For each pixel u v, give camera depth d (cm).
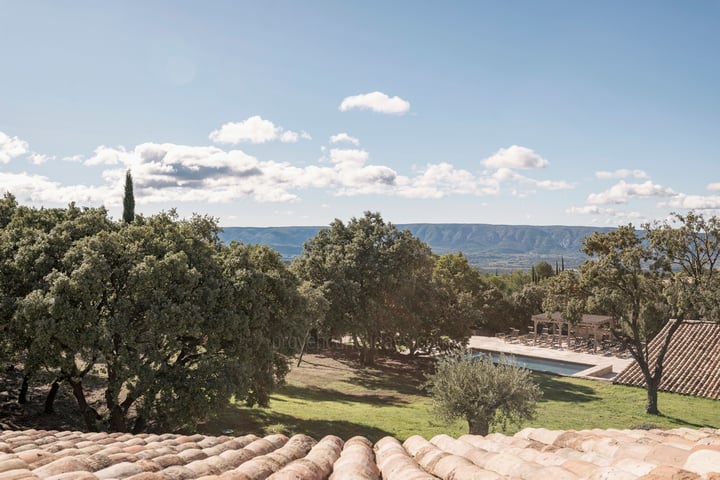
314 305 3381
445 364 2344
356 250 4747
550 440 621
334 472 533
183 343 2117
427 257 5109
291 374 4219
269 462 574
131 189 4678
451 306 5106
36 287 1831
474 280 8138
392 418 2797
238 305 2277
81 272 1748
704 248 3048
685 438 557
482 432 2200
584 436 585
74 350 1753
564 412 3069
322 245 5172
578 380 4144
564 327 6769
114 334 1883
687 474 332
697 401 3316
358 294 4581
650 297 3159
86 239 1950
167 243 2147
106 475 501
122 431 1997
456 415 2228
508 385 2172
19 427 2120
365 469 518
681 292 2975
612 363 4894
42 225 2352
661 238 3105
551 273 10838
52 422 2236
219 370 2020
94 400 2581
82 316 1730
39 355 1752
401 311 4962
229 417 2509
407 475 475
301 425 2486
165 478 500
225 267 2412
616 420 2892
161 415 1966
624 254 3105
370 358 4888
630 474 374
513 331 6725
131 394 1845
